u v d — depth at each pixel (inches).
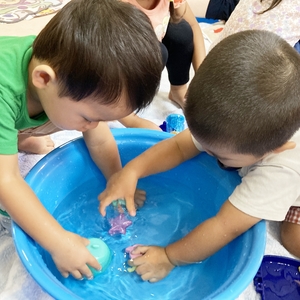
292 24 44.8
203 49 56.8
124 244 36.8
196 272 33.7
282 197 29.5
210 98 26.6
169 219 39.5
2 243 36.5
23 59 29.9
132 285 33.0
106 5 26.7
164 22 50.0
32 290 32.4
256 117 26.1
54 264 32.2
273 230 40.4
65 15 26.6
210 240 30.7
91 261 30.7
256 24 45.7
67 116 28.6
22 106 30.5
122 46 25.4
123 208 37.9
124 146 40.4
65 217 38.3
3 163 28.4
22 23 63.5
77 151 38.0
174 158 37.3
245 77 26.0
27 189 29.0
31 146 46.1
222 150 28.3
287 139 28.5
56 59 26.3
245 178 31.1
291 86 26.5
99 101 26.5
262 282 35.1
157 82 27.3
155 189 42.1
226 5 78.9
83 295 31.8
